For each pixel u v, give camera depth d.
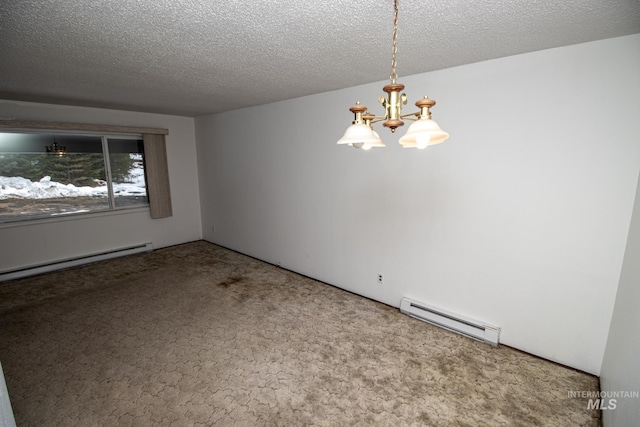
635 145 1.82
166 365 2.27
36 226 3.99
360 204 3.25
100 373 2.18
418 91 2.64
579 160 2.00
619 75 1.83
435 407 1.88
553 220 2.14
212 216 5.46
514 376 2.13
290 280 3.89
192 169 5.53
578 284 2.10
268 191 4.30
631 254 1.74
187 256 4.84
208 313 3.04
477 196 2.45
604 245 1.98
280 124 3.93
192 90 3.21
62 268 4.17
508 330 2.44
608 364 1.87
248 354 2.40
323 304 3.23
